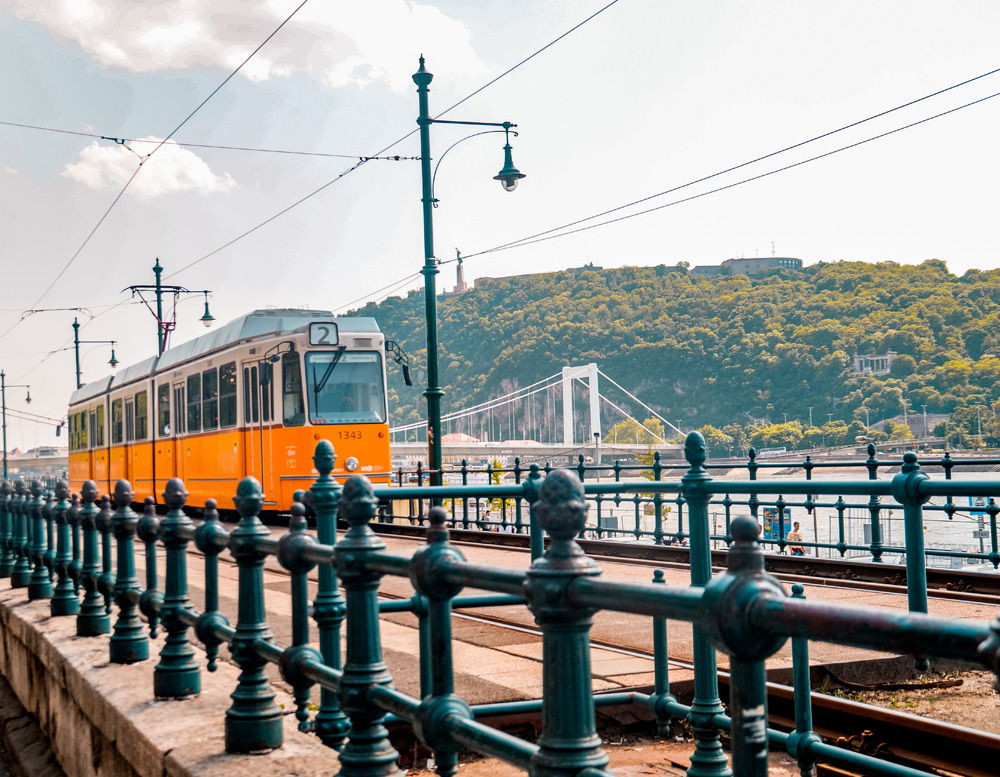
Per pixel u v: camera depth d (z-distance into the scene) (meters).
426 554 2.65
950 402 122.69
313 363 18.78
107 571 6.27
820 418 140.62
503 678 5.39
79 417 33.09
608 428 163.50
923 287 152.75
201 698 4.64
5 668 8.05
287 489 18.70
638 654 6.12
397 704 2.87
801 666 3.62
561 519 2.05
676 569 11.10
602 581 1.94
